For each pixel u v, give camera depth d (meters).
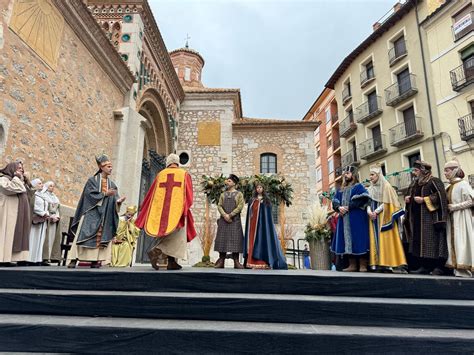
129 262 7.35
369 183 6.09
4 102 5.57
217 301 2.96
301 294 3.36
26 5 6.18
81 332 2.54
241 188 7.44
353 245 5.00
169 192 4.55
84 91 8.25
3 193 4.88
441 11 19.02
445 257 4.31
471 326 2.87
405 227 5.24
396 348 2.47
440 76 18.80
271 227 5.95
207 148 17.11
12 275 3.54
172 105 16.41
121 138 9.78
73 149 7.70
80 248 4.59
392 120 22.09
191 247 12.70
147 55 12.58
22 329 2.58
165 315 2.94
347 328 2.73
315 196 16.52
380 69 23.50
